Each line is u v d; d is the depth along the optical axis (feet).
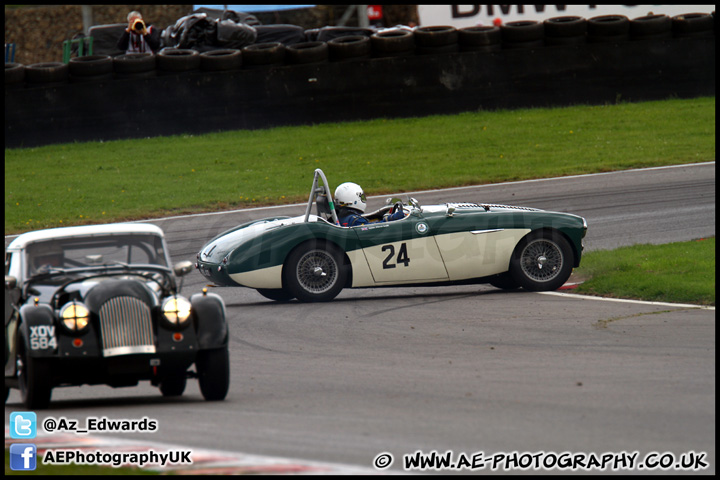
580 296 124.36
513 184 212.84
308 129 279.28
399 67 282.56
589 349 90.33
